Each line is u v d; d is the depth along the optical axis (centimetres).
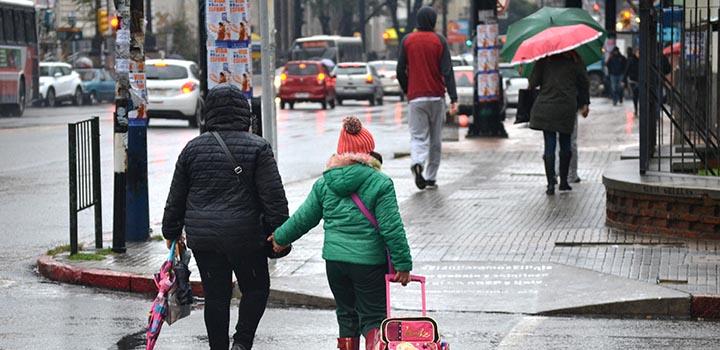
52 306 2806
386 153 6894
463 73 10838
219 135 2173
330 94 13375
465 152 6400
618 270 2975
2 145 7381
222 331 2183
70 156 3288
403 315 2636
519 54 4284
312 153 6975
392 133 8725
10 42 11588
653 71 3706
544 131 4406
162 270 2172
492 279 2941
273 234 2141
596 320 2622
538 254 3225
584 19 4519
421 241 3462
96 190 3381
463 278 2958
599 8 19338
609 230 3572
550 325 2566
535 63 4372
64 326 2581
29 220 4219
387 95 16475
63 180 5478
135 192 3516
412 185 4850
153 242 3522
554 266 3050
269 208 2153
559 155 4494
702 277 2867
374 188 2067
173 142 7725
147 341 2159
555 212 3997
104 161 6312
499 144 6925
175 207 2183
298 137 8288
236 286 2880
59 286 3069
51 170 5922
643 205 3488
